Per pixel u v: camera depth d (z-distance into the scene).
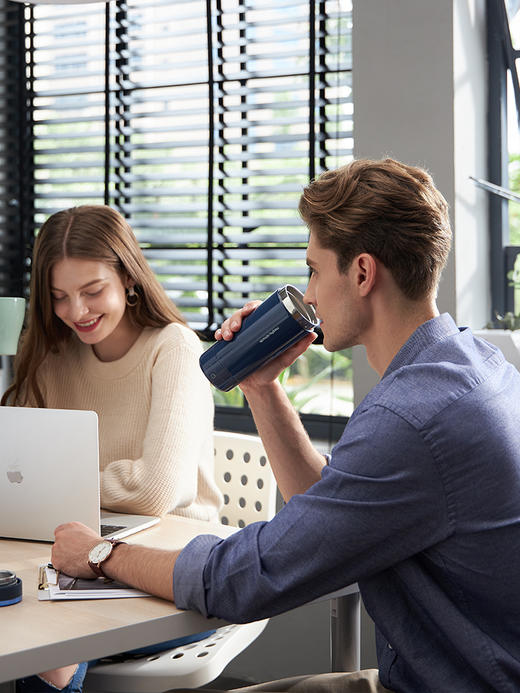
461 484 1.09
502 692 1.10
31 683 1.51
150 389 1.96
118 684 1.56
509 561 1.10
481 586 1.11
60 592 1.24
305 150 2.69
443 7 2.17
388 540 1.11
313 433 2.68
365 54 2.28
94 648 1.10
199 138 2.86
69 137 3.05
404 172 1.21
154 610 1.19
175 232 2.94
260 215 2.79
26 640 1.07
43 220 3.17
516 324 2.29
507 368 1.22
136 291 2.04
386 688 1.30
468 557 1.10
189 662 1.58
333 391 2.56
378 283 1.21
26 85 3.14
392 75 2.25
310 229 1.27
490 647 1.11
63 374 2.08
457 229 2.21
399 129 2.25
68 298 1.96
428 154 2.22
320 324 1.32
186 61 2.87
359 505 1.10
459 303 2.24
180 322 2.06
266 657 2.62
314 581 1.14
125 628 1.13
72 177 3.08
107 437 1.97
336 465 1.13
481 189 2.33
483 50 2.33
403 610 1.17
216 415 2.94
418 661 1.15
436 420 1.09
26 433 1.53
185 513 1.87
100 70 3.01
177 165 2.92
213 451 2.03
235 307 2.79
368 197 1.20
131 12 2.97
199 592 1.17
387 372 1.20
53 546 1.36
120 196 2.98
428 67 2.21
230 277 2.84
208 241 2.81
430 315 1.22
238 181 2.83
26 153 3.15
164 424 1.81
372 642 2.36
